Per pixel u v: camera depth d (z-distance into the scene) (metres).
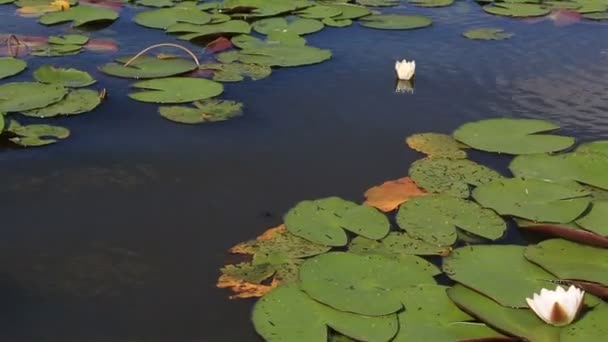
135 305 2.71
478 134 3.97
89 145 3.83
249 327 2.59
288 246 2.98
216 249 3.01
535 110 4.45
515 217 3.19
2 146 3.79
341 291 2.65
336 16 6.27
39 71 4.64
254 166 3.68
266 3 6.48
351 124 4.19
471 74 5.04
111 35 5.66
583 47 5.62
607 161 3.59
